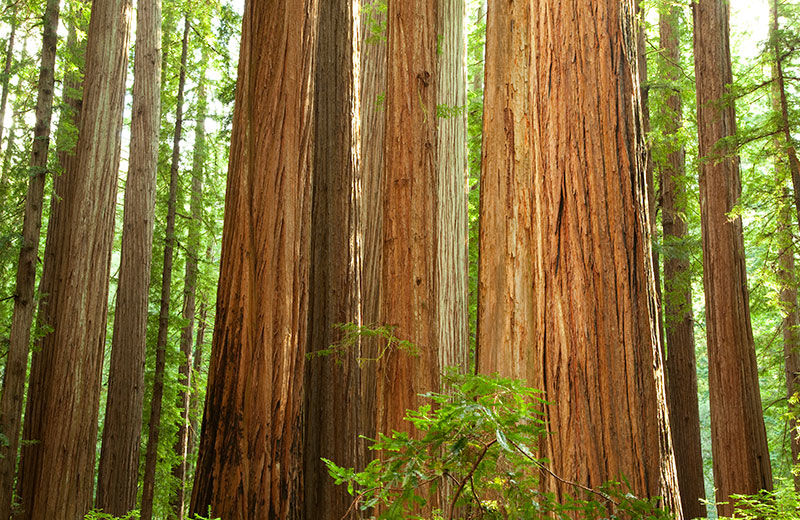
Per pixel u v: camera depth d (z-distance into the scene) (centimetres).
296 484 600
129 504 1288
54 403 1077
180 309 2148
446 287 1037
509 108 523
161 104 1777
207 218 1831
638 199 425
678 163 1440
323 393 805
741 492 1059
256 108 659
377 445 246
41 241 1773
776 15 1445
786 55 1176
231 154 664
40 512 1053
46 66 999
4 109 1634
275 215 634
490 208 518
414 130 716
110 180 1145
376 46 1070
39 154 979
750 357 1116
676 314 1347
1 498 893
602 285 409
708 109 1204
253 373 600
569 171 430
